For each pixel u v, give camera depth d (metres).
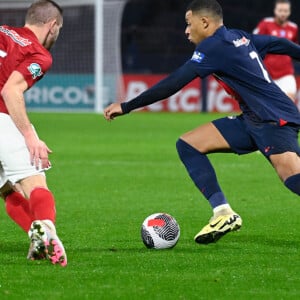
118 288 21.12
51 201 24.20
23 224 26.00
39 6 24.55
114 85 115.25
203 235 26.95
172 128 87.94
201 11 26.70
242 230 31.27
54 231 23.75
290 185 26.12
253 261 24.83
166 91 26.03
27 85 23.38
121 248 27.25
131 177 48.66
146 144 70.19
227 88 27.25
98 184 45.66
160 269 23.53
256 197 40.91
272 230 31.28
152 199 40.16
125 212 36.06
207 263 24.47
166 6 134.88
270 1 135.62
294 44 28.02
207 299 20.11
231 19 135.88
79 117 104.75
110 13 116.81
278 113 26.50
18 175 24.17
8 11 115.06
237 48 26.59
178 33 131.62
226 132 27.77
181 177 48.72
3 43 24.27
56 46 117.94
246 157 60.84
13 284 21.55
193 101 114.50
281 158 26.25
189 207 37.69
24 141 24.14
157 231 26.73
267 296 20.41
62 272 22.97
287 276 22.62
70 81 116.19
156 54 127.06
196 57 26.38
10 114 23.14
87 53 118.75
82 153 62.66
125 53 129.38
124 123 95.25
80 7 119.12
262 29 67.38
